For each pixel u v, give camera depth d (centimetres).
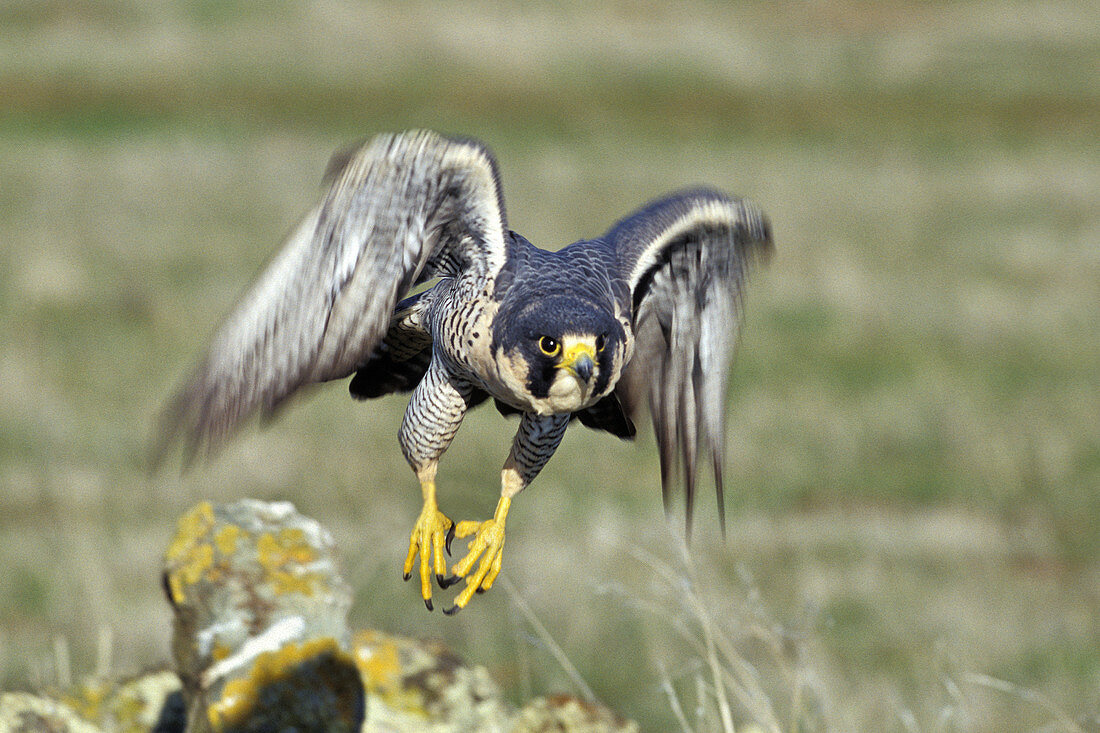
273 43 5066
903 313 2200
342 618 622
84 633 1033
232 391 471
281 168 3419
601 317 496
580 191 3183
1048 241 2703
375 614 1077
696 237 555
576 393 495
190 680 614
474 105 4506
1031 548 1338
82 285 2245
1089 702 952
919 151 3900
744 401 1795
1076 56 5484
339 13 5500
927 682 962
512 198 3070
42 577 1151
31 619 1064
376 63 4869
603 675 966
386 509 1318
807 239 2684
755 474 1547
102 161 3431
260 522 633
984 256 2589
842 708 875
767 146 3975
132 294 2200
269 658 604
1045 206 3070
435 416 542
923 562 1286
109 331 2009
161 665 691
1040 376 1911
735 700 845
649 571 1154
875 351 2022
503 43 5184
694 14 6059
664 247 546
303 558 624
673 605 1029
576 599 1093
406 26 5341
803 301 2270
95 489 1388
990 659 1045
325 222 482
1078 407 1767
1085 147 3950
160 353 1914
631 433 610
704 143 4012
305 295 482
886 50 5516
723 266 565
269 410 477
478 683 672
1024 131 4244
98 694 657
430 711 654
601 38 5359
